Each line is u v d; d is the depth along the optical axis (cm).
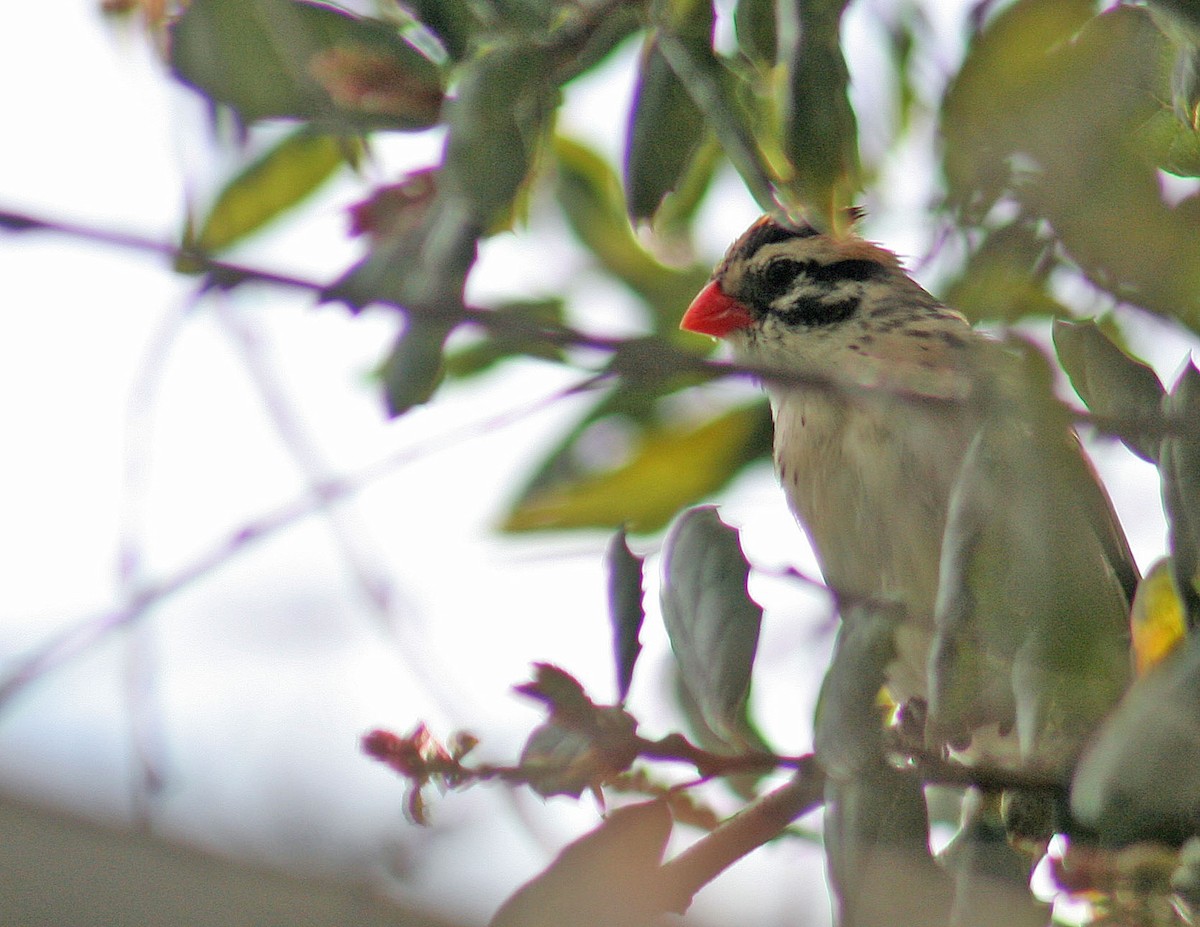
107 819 378
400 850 531
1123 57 637
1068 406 570
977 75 647
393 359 595
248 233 791
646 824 583
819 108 615
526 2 627
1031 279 686
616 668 625
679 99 641
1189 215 635
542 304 1042
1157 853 558
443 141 599
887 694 920
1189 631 587
